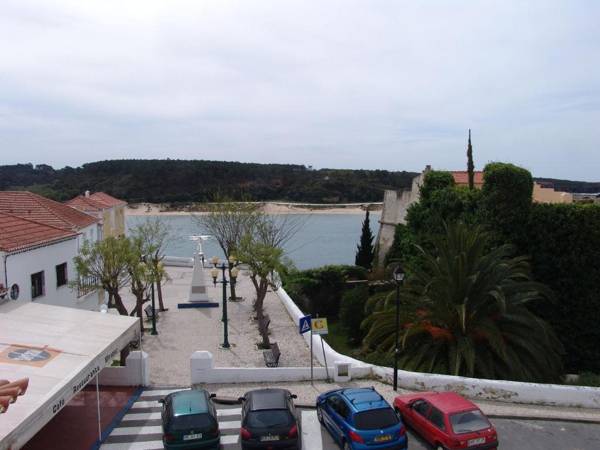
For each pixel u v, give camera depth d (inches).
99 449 558.6
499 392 716.7
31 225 939.3
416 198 1585.9
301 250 3489.2
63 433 597.3
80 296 1067.9
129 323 695.1
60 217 1118.4
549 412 667.4
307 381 774.5
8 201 1081.4
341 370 770.8
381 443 501.0
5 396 309.4
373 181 7672.2
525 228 1028.5
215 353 957.8
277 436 518.9
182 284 1758.1
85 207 1587.1
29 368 503.2
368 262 1827.0
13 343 568.4
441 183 1278.3
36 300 873.5
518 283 880.9
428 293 894.4
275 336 1082.1
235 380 768.9
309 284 1411.2
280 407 540.4
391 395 713.0
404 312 898.7
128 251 1015.6
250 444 518.3
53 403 444.8
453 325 857.5
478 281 848.3
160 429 608.7
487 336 813.2
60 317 690.8
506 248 901.8
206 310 1341.0
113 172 6860.2
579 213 1003.9
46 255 909.2
